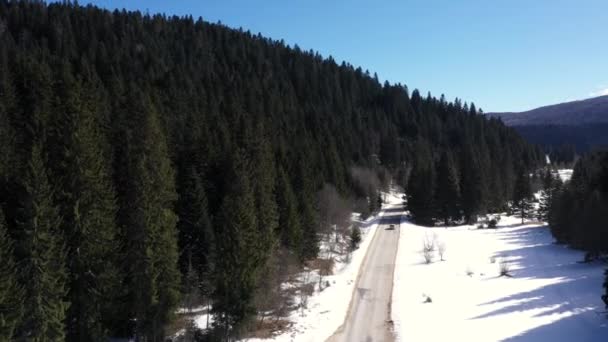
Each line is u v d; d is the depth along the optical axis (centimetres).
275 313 4138
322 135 12962
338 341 3666
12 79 5972
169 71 12388
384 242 7975
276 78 18450
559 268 5853
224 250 3409
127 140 4356
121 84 8631
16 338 2597
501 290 4922
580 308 4031
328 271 5828
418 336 3716
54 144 3300
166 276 3319
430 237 8538
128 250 3353
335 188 8762
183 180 4797
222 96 12506
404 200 13025
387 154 16812
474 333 3681
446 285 5262
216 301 3569
